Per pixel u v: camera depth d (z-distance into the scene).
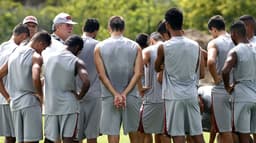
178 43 29.70
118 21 31.55
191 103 29.92
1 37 84.19
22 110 30.61
